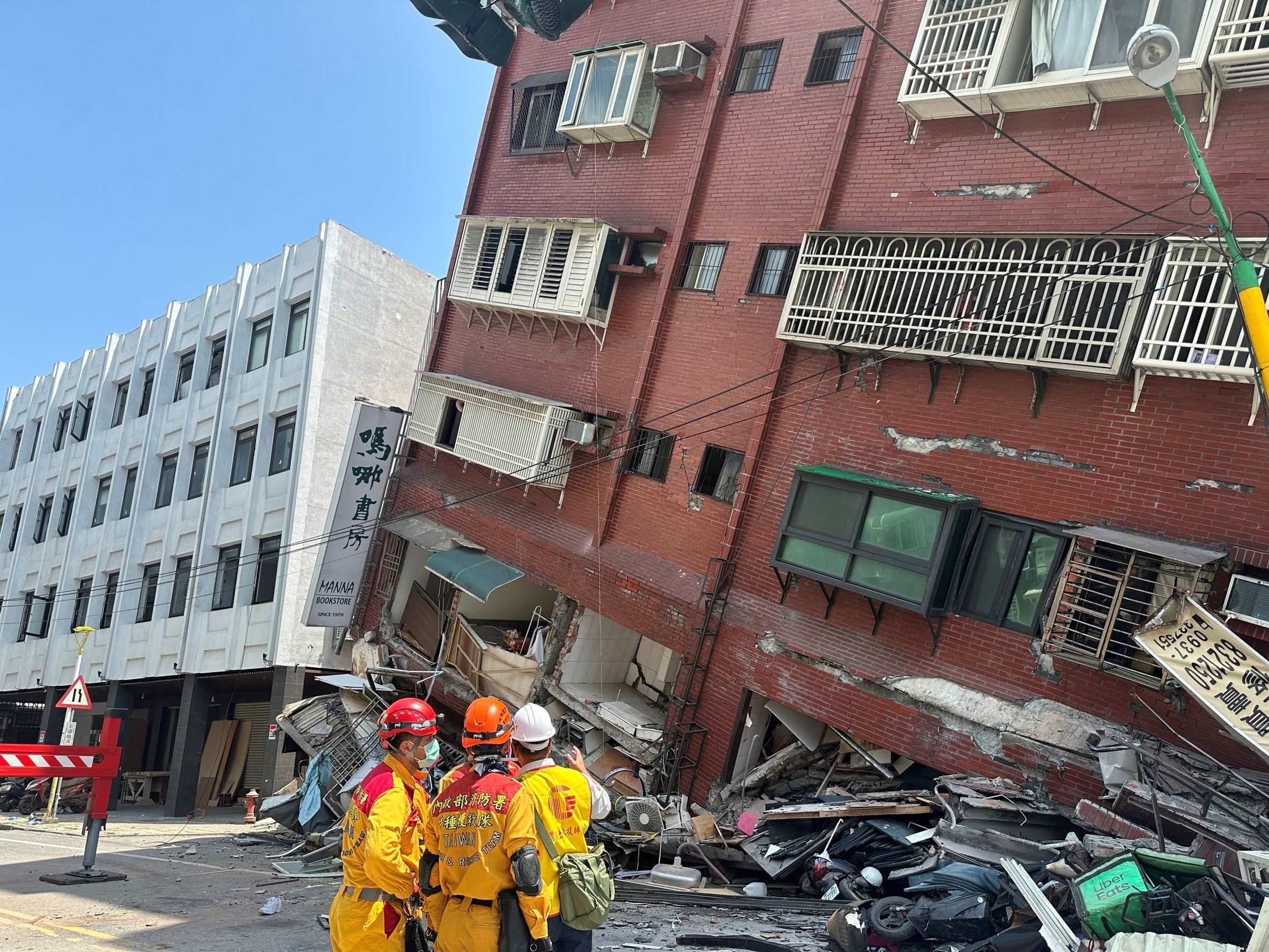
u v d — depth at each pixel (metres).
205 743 28.19
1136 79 13.01
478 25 17.73
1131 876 7.46
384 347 27.55
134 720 32.91
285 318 27.16
